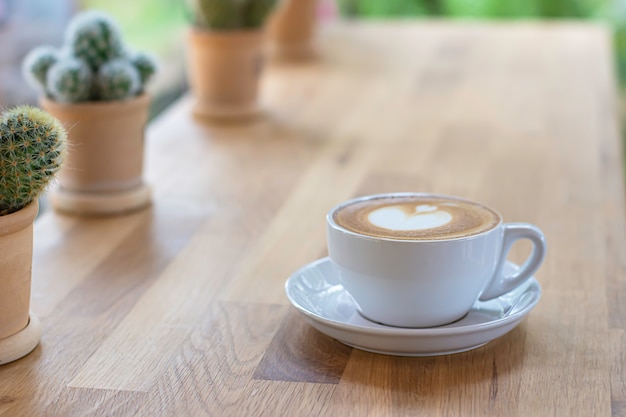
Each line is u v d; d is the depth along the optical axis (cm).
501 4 265
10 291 73
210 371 73
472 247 72
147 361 74
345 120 129
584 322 78
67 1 148
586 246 91
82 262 90
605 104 133
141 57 103
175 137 125
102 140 99
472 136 122
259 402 69
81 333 78
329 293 80
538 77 146
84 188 101
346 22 193
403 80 147
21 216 72
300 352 75
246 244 93
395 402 69
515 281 77
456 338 72
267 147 120
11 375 73
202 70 131
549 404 69
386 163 113
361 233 73
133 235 95
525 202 101
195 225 97
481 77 147
